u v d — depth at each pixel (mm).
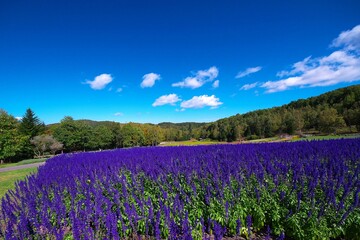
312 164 9516
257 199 7125
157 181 8773
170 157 14969
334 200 6117
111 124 99938
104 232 6043
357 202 5766
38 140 61969
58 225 6746
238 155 13305
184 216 6129
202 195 7594
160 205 6410
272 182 8047
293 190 7098
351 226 5895
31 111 72188
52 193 9031
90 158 18797
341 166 8703
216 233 5250
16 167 33000
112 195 8062
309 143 17859
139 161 14125
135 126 91562
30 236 5496
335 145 15141
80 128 76000
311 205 6336
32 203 7066
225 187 7816
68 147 74375
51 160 21844
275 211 6570
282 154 12828
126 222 6609
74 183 9547
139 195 8102
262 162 11055
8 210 6453
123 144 85125
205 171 9328
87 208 6445
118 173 12016
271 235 6449
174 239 5281
